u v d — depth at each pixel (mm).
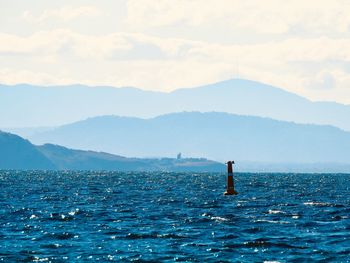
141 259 187250
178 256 191750
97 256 191750
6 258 188500
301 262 184125
